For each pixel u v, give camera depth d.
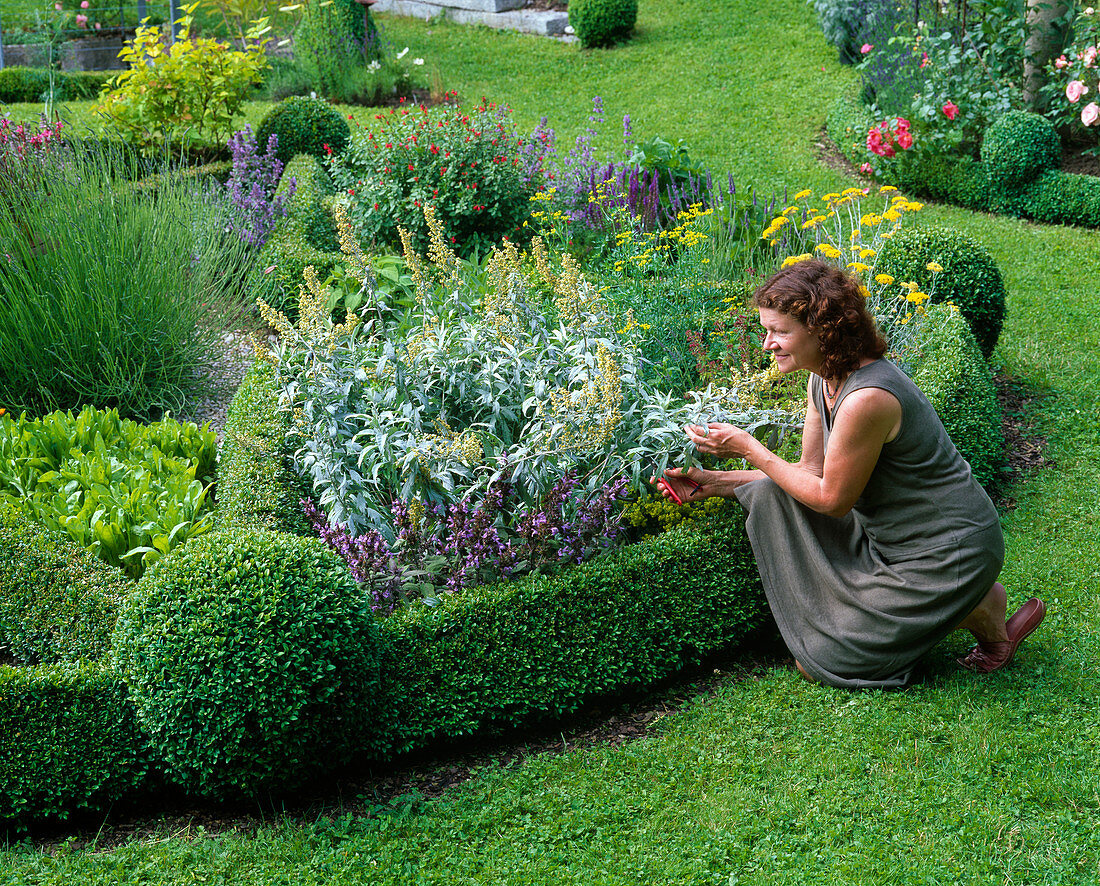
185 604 2.70
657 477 3.48
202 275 5.64
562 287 4.03
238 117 10.83
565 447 3.44
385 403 3.70
